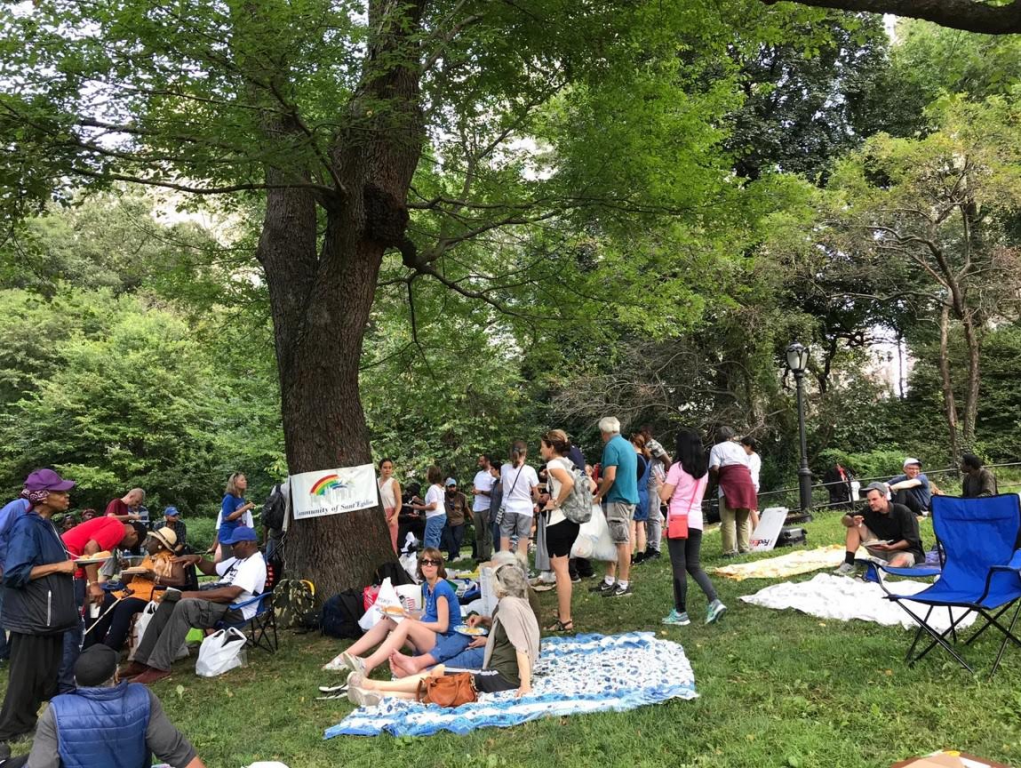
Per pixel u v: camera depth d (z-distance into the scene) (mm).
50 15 5762
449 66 9078
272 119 6711
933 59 20469
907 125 25688
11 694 5281
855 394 23922
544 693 5176
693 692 4855
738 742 4156
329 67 6504
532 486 9820
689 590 8508
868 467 21562
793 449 23141
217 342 14273
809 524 13594
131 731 3303
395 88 7988
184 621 6902
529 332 13023
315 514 8523
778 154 24609
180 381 26141
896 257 21547
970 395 21312
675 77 10211
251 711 5652
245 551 7457
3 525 6035
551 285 11820
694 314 12906
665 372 23016
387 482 10875
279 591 7812
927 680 4863
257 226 12828
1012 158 18562
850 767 3746
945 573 5750
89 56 5797
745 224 10016
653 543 11305
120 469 25531
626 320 12625
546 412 25375
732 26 9188
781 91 25203
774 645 5914
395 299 14359
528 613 5492
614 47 8906
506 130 10758
